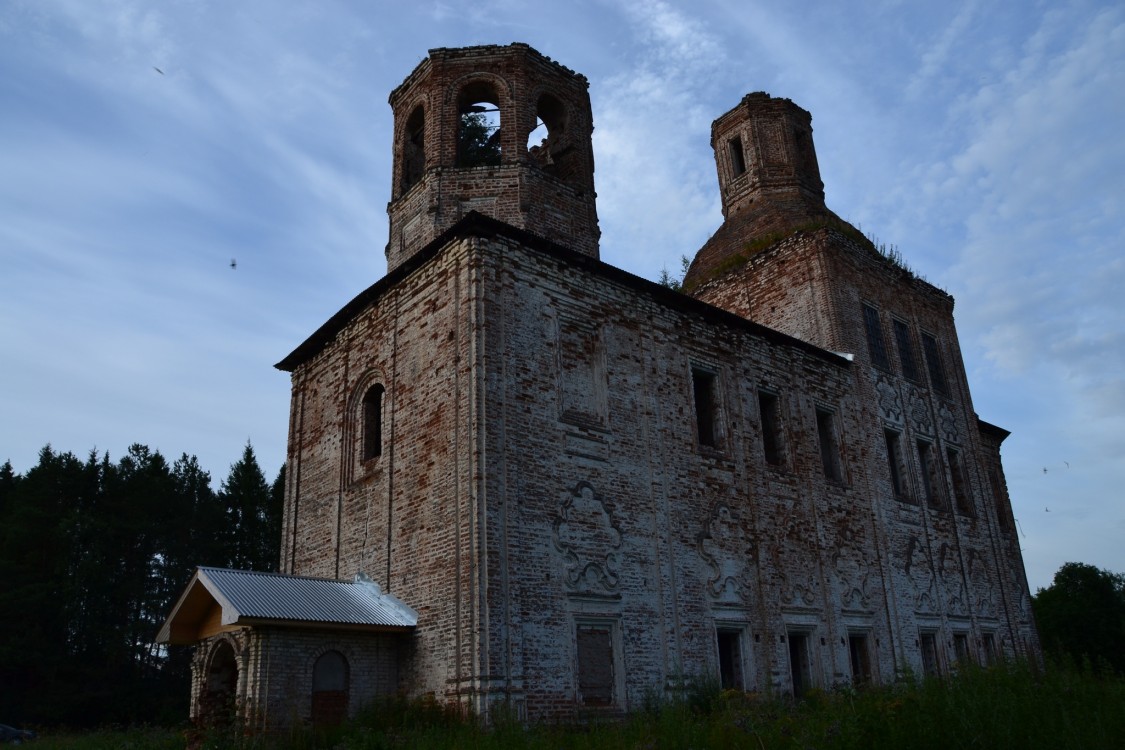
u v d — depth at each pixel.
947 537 24.28
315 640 13.56
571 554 14.67
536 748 10.34
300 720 12.63
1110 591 45.31
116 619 38.34
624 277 17.53
